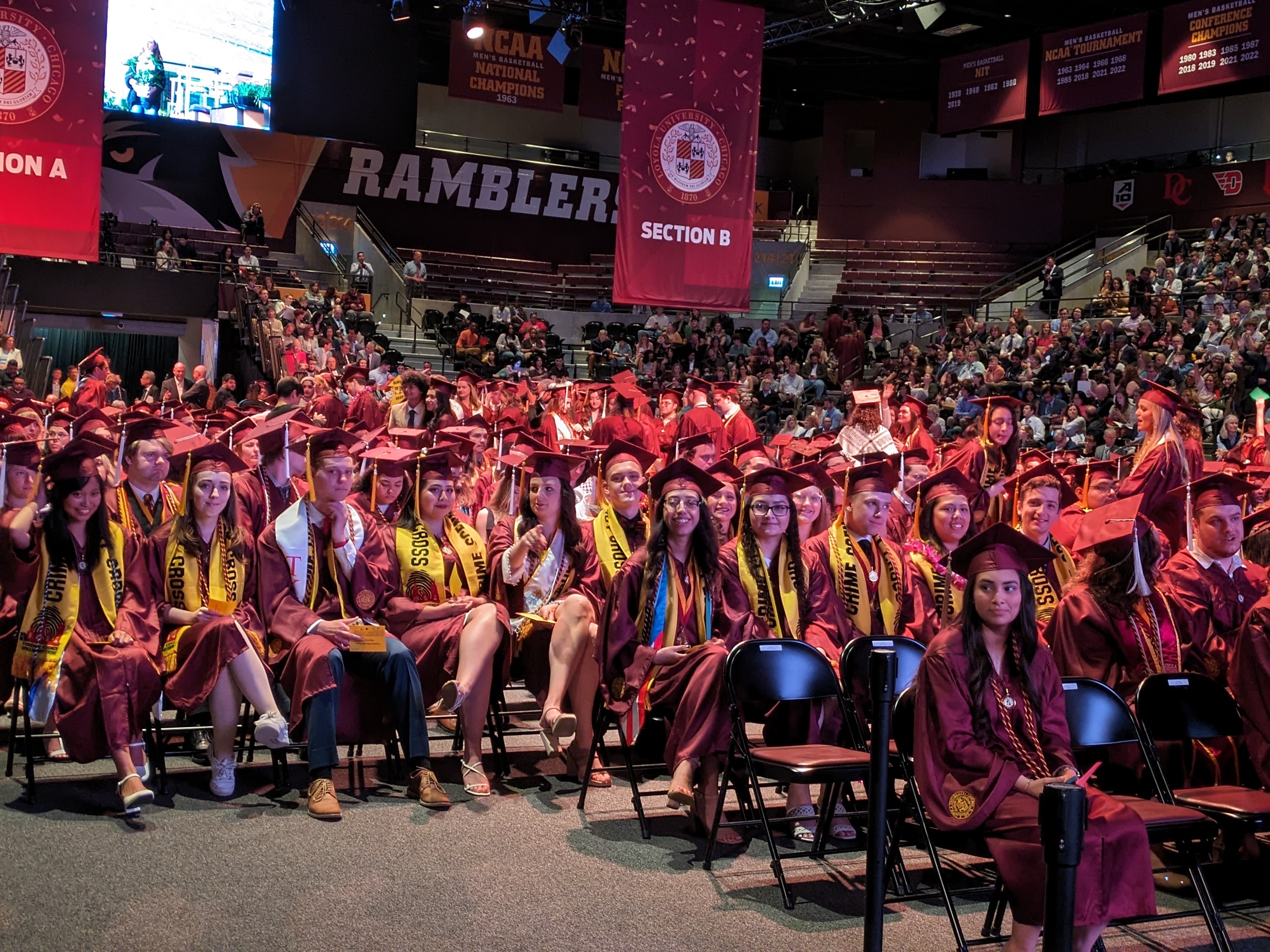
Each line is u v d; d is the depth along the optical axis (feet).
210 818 14.35
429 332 74.54
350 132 79.66
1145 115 82.23
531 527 17.28
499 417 31.73
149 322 66.64
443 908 11.83
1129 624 14.89
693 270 30.14
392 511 18.04
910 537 20.75
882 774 10.09
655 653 14.94
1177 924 12.65
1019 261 84.12
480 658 15.72
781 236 92.68
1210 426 46.75
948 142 88.43
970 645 11.75
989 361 61.16
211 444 15.46
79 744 14.21
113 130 72.64
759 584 15.92
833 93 91.91
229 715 15.07
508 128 90.02
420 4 81.30
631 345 74.28
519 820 14.88
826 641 15.65
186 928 11.09
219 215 75.97
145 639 14.87
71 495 14.46
